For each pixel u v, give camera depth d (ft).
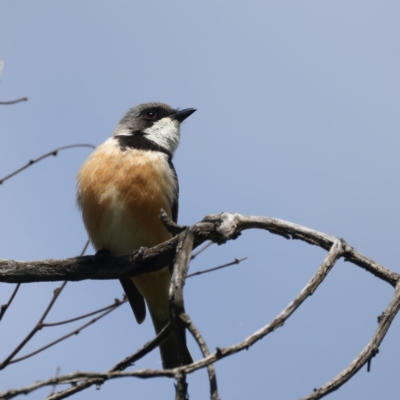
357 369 22.63
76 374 17.53
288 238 28.76
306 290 25.26
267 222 28.07
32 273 32.30
